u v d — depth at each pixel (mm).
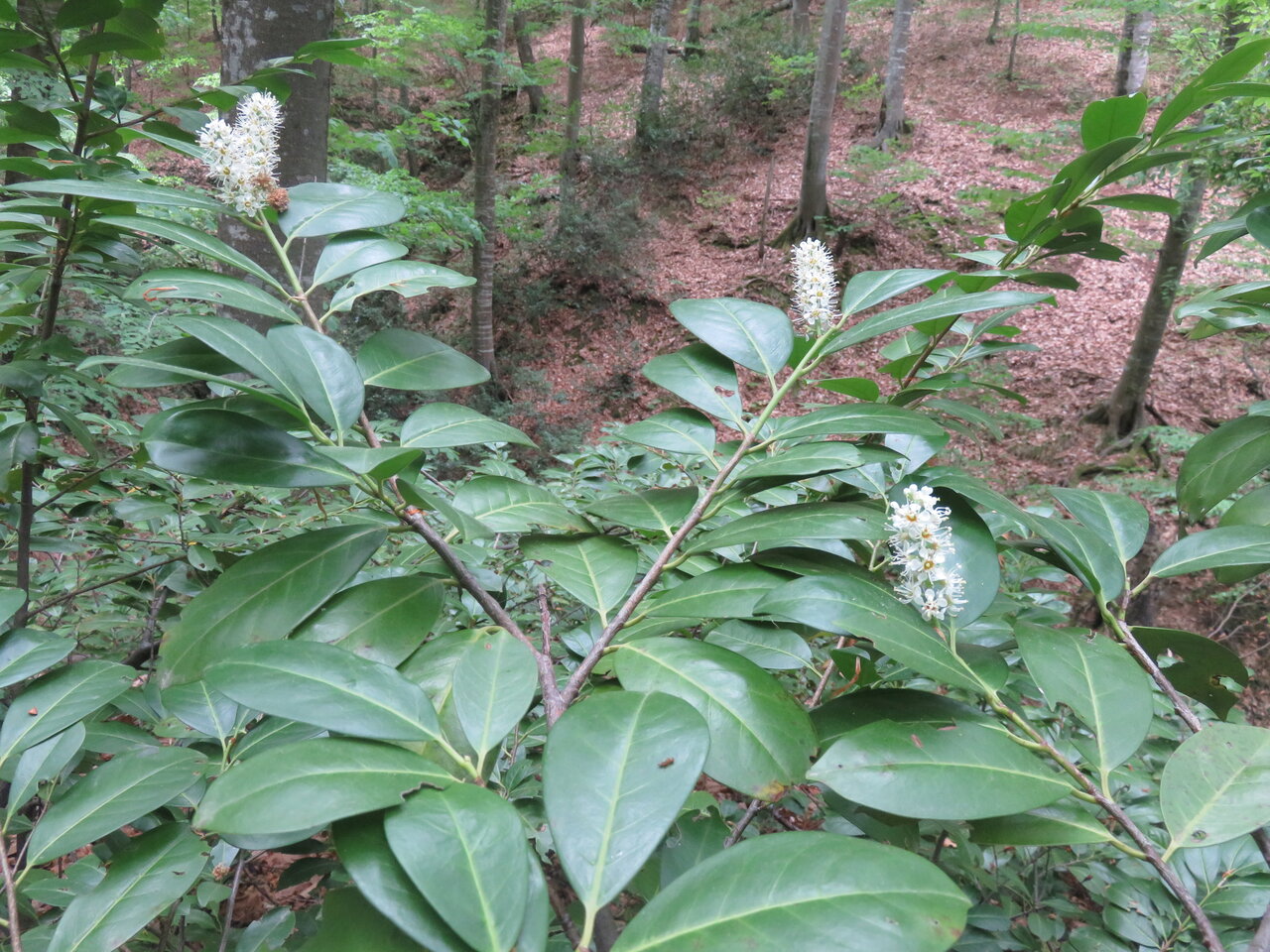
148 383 1159
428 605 1063
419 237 9406
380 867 669
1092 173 1409
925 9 19516
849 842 679
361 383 1126
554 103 18453
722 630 1375
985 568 1103
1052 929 1879
